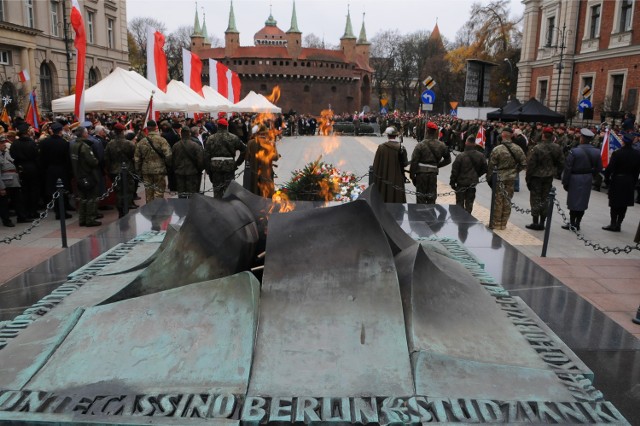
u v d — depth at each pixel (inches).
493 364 111.4
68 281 166.9
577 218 357.7
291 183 331.3
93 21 1402.6
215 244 136.7
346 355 109.1
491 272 199.9
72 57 1320.1
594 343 146.6
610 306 212.2
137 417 94.3
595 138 574.9
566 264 271.3
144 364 108.0
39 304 144.4
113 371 106.7
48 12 1242.0
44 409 96.4
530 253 295.0
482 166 356.8
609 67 1149.1
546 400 103.3
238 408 97.0
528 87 1503.4
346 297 119.9
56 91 1274.6
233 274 130.8
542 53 1416.1
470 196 358.0
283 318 116.0
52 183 362.9
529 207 439.8
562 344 126.9
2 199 334.0
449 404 99.7
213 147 386.6
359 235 128.7
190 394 100.0
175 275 137.9
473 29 1886.1
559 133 673.0
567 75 1299.2
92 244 228.2
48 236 315.0
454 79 2554.1
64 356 111.7
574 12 1267.2
